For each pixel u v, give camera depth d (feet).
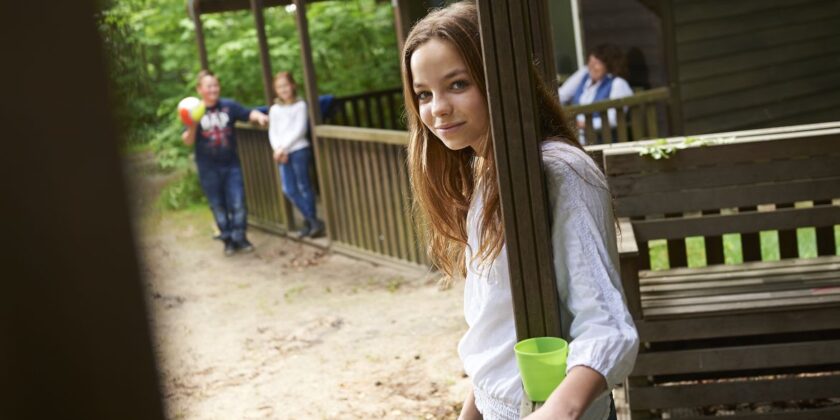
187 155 46.98
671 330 13.38
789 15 35.53
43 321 1.99
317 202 38.86
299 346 22.82
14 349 1.98
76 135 1.96
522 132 6.13
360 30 46.09
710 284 14.35
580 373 5.45
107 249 2.02
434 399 18.57
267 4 33.83
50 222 1.96
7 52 1.88
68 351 2.02
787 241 15.25
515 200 6.17
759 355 13.56
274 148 33.58
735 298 13.62
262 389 20.30
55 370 2.01
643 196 14.56
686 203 14.52
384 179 28.96
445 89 6.31
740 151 14.30
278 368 21.52
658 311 13.42
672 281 14.70
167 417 2.14
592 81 31.27
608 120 30.04
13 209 1.93
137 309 2.07
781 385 13.69
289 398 19.66
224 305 27.12
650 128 30.86
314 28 45.85
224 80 47.06
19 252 1.95
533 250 6.20
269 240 35.42
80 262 2.00
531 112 6.10
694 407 13.89
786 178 14.30
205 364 22.15
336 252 32.04
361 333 23.26
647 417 14.02
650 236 14.78
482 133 6.41
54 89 1.93
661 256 23.53
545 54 13.65
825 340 13.79
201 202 45.88
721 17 34.12
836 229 23.07
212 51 47.83
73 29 1.93
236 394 20.12
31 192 1.94
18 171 1.93
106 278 2.03
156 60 49.67
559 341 6.19
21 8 1.88
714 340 13.98
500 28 6.10
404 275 28.19
